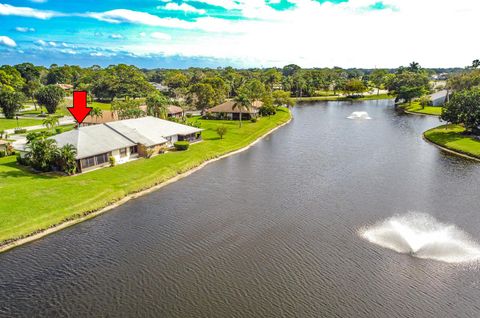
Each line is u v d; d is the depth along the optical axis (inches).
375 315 1194.0
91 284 1362.0
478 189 2369.6
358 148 3575.3
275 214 1985.7
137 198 2234.3
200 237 1728.6
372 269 1448.1
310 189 2378.2
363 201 2165.4
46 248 1626.5
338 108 7204.7
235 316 1186.6
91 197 2108.8
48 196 2064.5
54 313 1206.3
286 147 3649.1
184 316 1187.3
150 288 1334.9
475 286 1343.5
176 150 3297.2
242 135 4111.7
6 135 3698.3
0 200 1958.7
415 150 3489.2
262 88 7426.2
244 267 1470.2
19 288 1339.8
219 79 7160.4
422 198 2212.1
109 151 2746.1
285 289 1323.8
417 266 1471.5
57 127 4392.2
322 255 1556.3
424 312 1208.2
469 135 3914.9
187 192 2341.3
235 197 2244.1
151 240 1701.5
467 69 7618.1
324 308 1224.8
